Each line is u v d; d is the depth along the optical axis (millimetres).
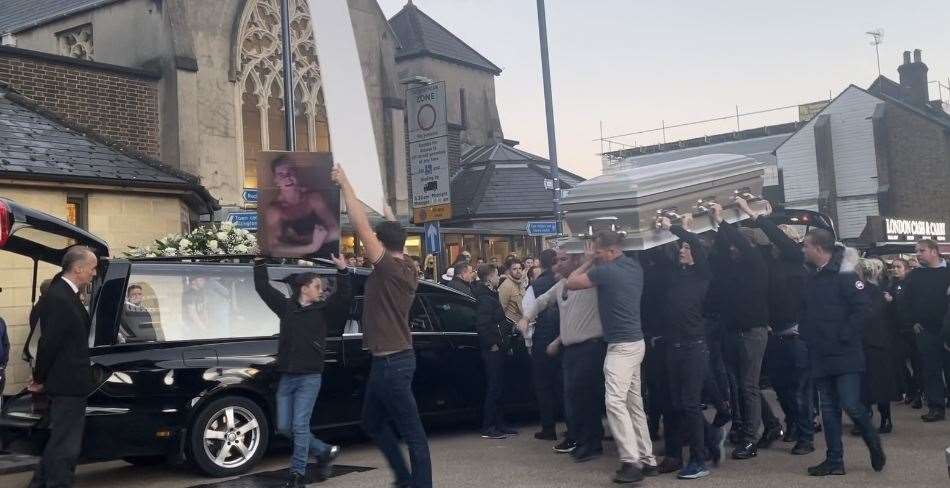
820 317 6961
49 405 6980
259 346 7980
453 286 11273
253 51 23328
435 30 35562
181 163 20422
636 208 7152
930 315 9789
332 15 5492
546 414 9141
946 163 43531
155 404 7289
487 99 36094
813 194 47094
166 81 20656
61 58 18547
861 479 6750
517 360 9977
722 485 6684
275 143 24000
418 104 15375
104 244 8008
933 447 8125
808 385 7984
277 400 6945
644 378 9062
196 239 11922
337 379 8406
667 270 7164
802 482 6711
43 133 15125
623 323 6906
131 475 8086
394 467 6055
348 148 5504
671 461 7289
